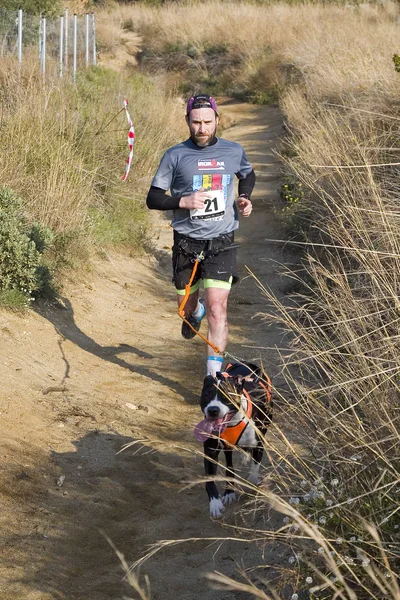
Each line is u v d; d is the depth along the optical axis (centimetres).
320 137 966
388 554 344
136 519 478
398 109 1056
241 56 2984
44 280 798
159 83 2508
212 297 617
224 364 719
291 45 2652
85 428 580
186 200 596
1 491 479
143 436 579
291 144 1320
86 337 765
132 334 801
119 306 869
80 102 1293
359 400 397
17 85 1145
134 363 725
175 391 673
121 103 1490
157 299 924
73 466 527
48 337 731
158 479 524
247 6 3550
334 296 498
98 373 690
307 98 1614
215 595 403
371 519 356
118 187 1124
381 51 1609
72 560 431
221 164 612
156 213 1323
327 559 313
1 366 640
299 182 1089
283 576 370
